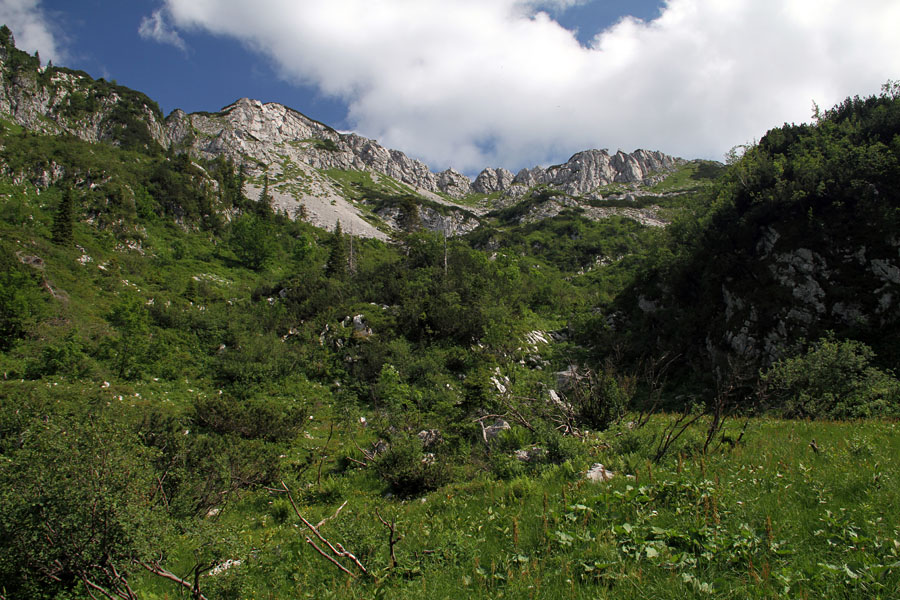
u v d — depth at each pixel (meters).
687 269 33.31
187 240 63.75
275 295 46.06
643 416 14.28
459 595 4.91
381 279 41.56
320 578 6.54
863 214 25.11
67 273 38.38
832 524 4.88
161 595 6.39
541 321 41.31
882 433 9.97
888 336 22.36
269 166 157.38
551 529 5.97
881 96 35.06
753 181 30.78
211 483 12.21
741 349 26.36
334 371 29.08
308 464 17.27
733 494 6.17
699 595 3.87
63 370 24.83
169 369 28.09
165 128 137.12
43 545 5.32
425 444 16.48
